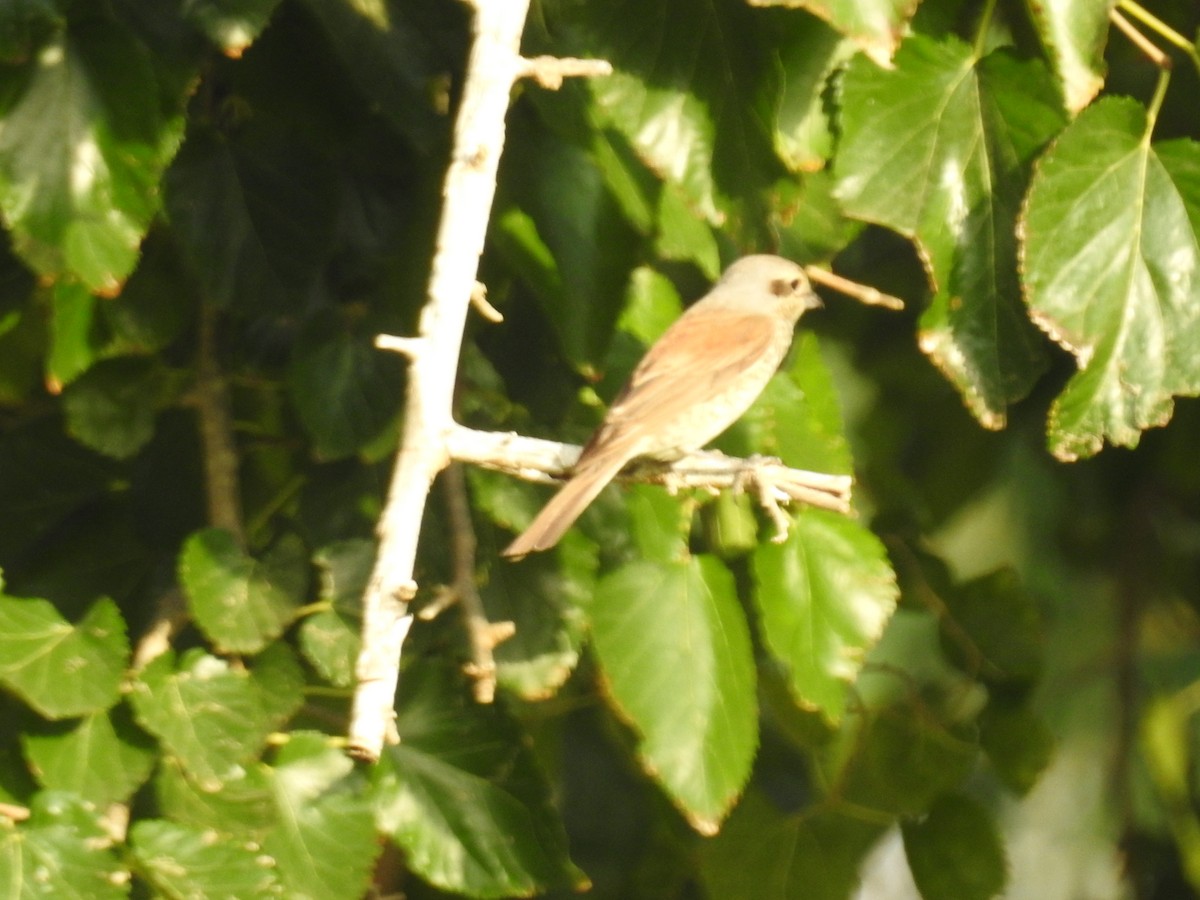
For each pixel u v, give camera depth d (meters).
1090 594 12.88
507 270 8.54
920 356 11.48
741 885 9.84
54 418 8.52
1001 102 7.72
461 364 8.34
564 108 7.86
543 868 7.92
